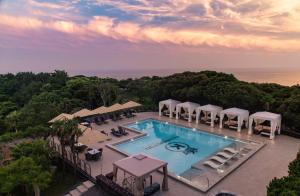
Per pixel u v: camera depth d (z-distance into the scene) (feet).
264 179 53.52
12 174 42.75
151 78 175.01
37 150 54.95
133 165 48.03
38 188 44.45
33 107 104.68
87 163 62.44
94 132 64.49
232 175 55.77
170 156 70.85
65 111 118.21
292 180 35.47
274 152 69.77
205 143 81.97
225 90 104.42
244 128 93.91
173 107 110.42
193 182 52.54
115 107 105.40
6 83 197.16
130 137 84.64
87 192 50.14
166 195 47.62
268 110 94.12
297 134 82.94
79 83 160.86
